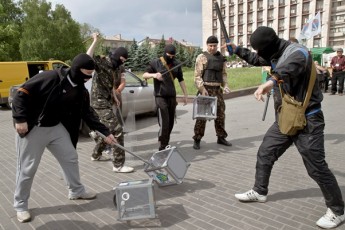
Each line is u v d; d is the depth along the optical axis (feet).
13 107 8.79
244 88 48.55
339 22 217.15
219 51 17.29
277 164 14.62
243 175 13.41
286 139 9.85
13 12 137.49
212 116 16.74
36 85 8.77
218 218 9.71
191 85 53.67
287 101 8.73
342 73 40.86
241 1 265.54
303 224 9.14
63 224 9.64
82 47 150.71
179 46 126.52
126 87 26.58
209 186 12.29
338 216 8.89
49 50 139.54
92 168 14.97
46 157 16.94
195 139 17.79
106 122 13.65
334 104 33.35
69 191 11.28
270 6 250.37
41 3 143.95
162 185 12.13
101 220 9.83
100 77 13.46
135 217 9.22
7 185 13.20
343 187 11.64
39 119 9.11
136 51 154.30
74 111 9.80
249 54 11.37
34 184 12.99
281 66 8.20
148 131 23.80
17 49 138.00
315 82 8.65
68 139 10.41
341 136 19.53
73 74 9.02
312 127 8.63
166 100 15.90
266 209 10.16
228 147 18.08
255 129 22.80
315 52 76.38
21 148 9.38
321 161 8.68
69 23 147.13
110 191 12.09
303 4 232.53
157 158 11.77
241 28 270.26
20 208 9.89
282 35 248.52
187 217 9.84
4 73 41.73
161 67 15.64
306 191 11.42
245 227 9.11
